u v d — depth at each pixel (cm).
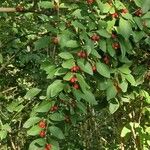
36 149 52
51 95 52
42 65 55
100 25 56
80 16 56
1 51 80
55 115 53
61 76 55
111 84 58
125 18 55
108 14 57
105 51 55
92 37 55
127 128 75
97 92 71
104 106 71
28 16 82
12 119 65
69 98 54
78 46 54
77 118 57
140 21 56
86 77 62
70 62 53
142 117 78
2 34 84
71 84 53
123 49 56
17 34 84
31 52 85
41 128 53
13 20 84
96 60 55
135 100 77
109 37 54
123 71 59
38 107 53
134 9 61
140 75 67
